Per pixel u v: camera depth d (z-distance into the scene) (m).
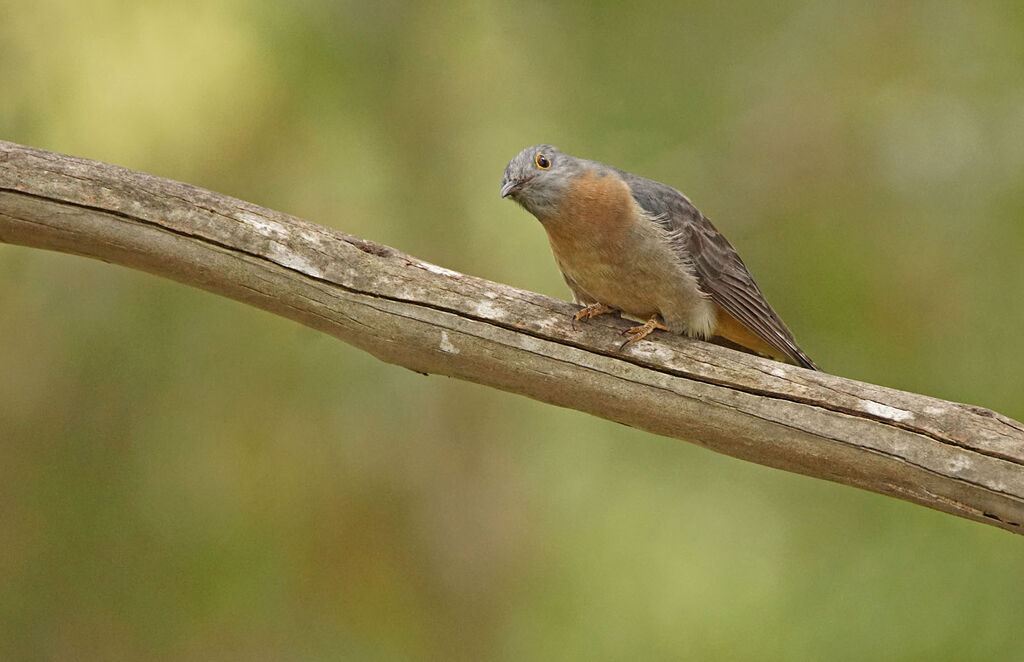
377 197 11.17
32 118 10.11
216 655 10.87
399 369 11.12
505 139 11.55
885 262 11.75
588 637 10.68
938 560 10.52
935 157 12.23
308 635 10.93
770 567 10.82
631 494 11.41
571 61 12.27
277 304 7.23
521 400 11.49
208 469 10.80
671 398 6.96
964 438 6.39
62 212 7.11
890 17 12.50
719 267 8.36
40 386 10.56
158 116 10.20
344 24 11.22
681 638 10.48
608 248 8.03
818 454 6.71
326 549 10.80
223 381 10.85
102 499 10.67
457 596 10.98
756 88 12.70
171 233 7.12
